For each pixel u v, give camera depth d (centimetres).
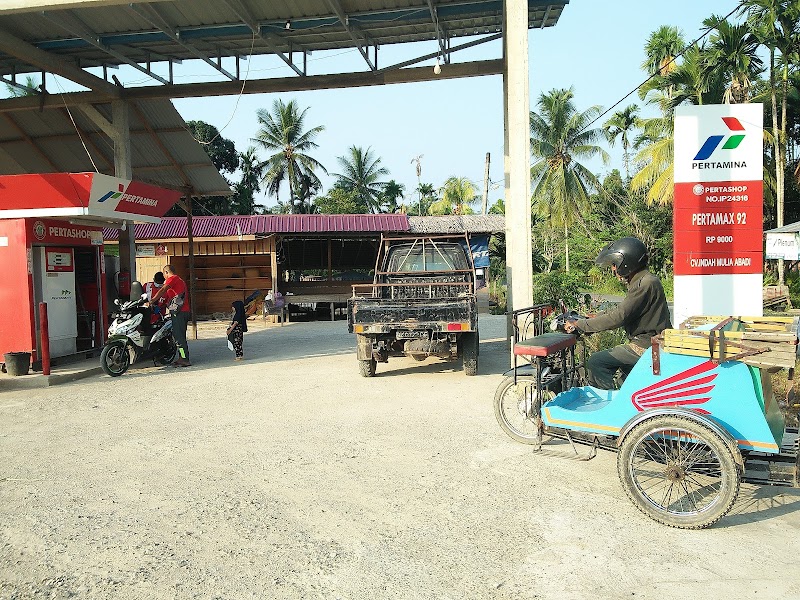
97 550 404
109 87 1487
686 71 2648
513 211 962
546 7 1268
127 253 1503
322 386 946
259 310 2423
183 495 497
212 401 859
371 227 2395
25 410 827
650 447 440
